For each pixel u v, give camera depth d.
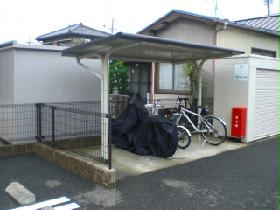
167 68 9.87
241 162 5.75
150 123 6.20
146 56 7.32
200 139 7.59
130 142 6.45
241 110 7.32
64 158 5.39
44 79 6.79
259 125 7.84
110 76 10.56
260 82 7.76
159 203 3.95
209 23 8.38
